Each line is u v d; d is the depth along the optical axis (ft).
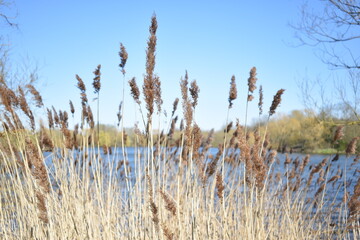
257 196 12.89
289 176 22.24
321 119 44.24
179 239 11.53
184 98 12.12
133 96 11.97
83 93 15.20
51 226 12.81
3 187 15.44
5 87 13.24
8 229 14.38
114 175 16.06
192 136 12.59
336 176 20.47
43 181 10.35
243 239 14.33
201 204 15.14
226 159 18.61
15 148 15.12
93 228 13.48
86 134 15.34
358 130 42.37
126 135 16.79
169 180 18.67
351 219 17.48
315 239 18.69
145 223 12.34
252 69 14.35
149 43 11.26
